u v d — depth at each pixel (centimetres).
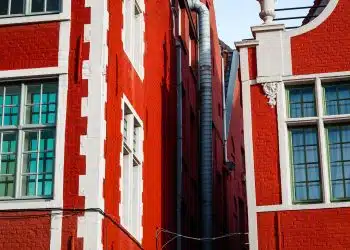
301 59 1606
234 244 2770
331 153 1543
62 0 1395
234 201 2877
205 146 2259
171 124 2005
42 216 1257
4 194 1302
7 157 1328
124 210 1462
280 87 1593
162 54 1956
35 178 1303
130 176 1492
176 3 2250
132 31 1616
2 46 1377
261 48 1627
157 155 1775
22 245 1245
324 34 1614
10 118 1350
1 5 1413
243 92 1606
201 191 2214
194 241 2180
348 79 1577
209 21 2536
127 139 1512
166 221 1822
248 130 1577
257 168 1548
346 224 1477
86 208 1248
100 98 1314
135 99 1578
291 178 1540
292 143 1568
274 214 1507
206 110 2306
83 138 1292
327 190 1509
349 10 1622
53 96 1348
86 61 1341
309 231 1484
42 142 1325
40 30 1380
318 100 1569
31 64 1359
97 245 1230
